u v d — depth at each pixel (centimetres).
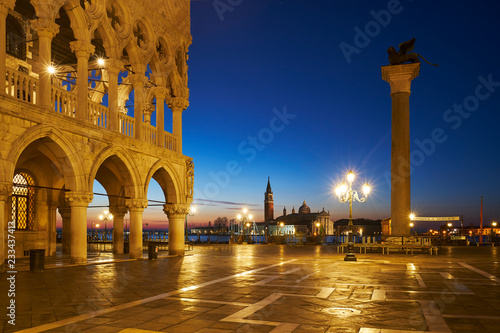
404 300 1043
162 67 2533
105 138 1983
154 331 740
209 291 1184
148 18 2369
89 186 1877
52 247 2492
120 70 2169
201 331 741
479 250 3469
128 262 2125
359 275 1570
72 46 1862
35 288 1215
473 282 1369
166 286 1277
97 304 982
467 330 751
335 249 3666
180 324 790
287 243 5169
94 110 1973
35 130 1584
